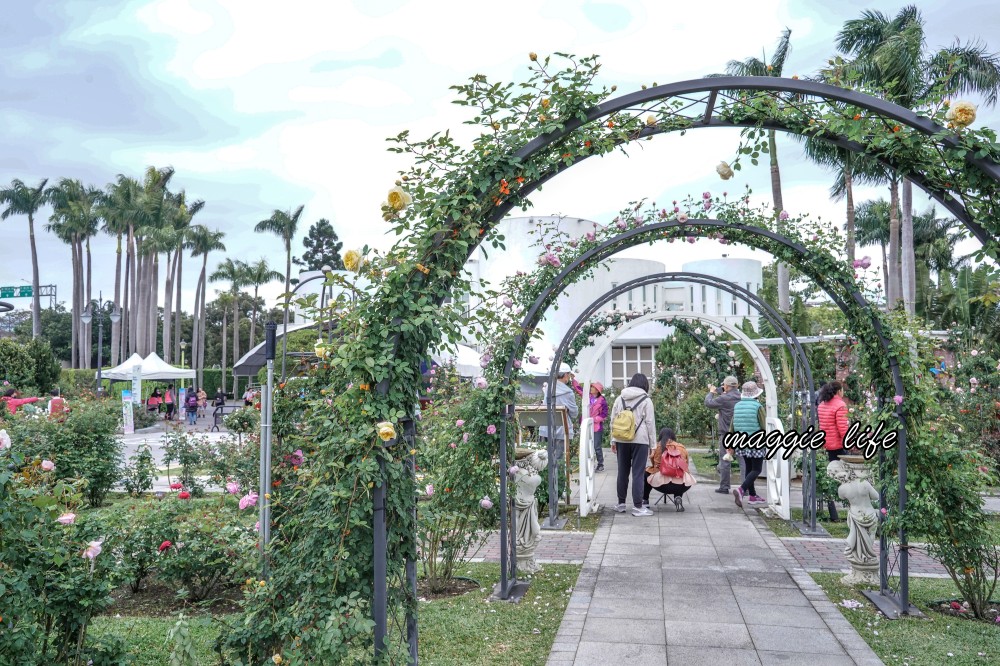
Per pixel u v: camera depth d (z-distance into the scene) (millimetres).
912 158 3387
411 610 3150
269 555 3482
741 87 3213
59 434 8531
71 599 3172
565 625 4504
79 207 47375
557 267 6117
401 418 3059
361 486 2891
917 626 4453
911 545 6500
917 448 4648
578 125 3297
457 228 3207
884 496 4996
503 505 5121
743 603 4965
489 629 4434
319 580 2867
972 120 2955
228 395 48156
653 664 3889
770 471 8453
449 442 5438
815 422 7594
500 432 5234
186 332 65312
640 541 6941
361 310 2973
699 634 4352
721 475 9930
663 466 8508
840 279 5320
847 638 4258
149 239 42688
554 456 7910
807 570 5863
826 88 3180
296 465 3764
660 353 17438
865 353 5137
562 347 8062
